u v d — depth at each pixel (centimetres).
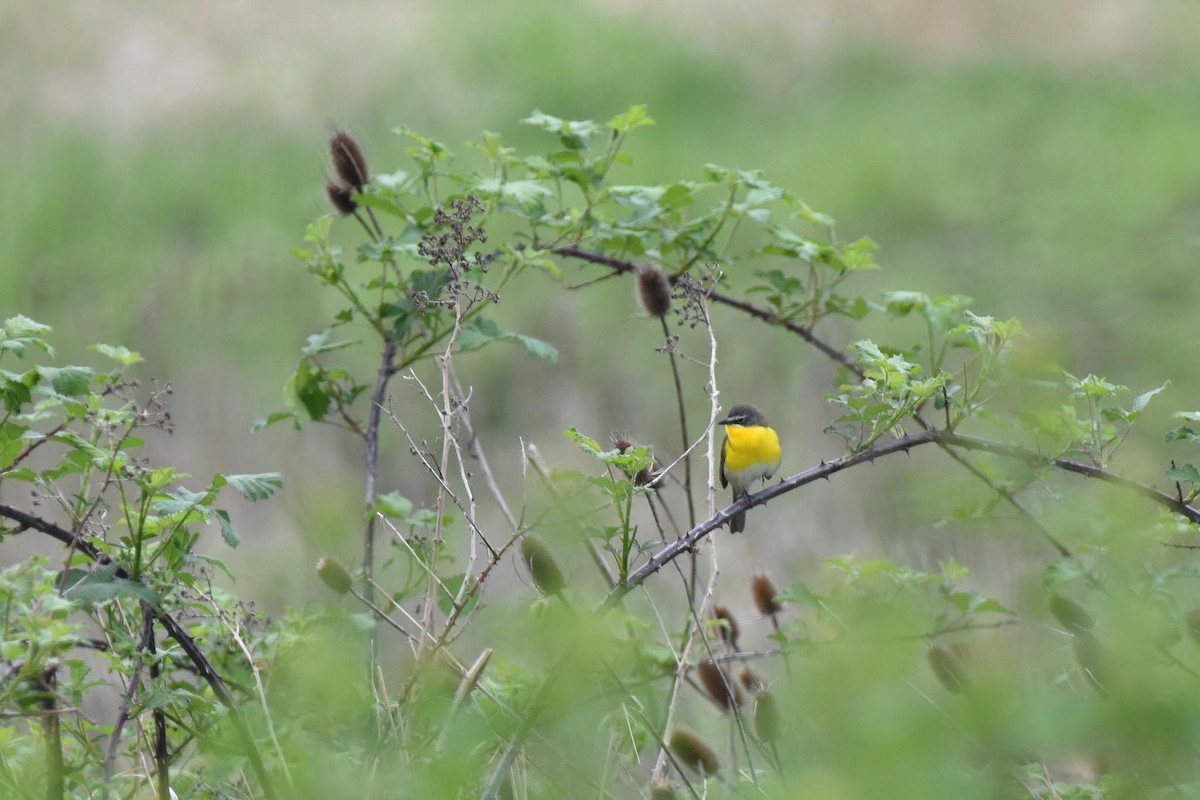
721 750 830
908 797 233
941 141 2778
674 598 1096
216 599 718
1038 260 2264
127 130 3125
